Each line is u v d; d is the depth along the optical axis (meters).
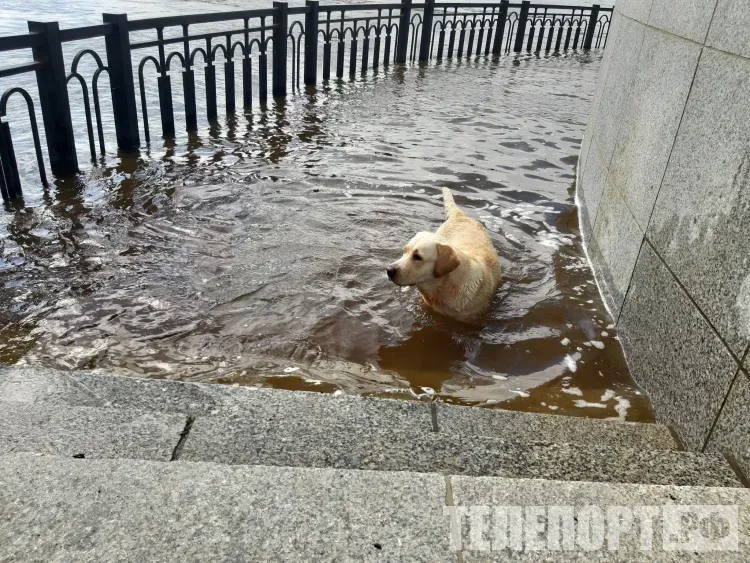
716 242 3.26
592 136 7.55
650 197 4.43
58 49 6.84
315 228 6.27
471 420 3.18
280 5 11.26
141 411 2.92
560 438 3.13
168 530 1.93
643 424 3.39
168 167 7.85
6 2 20.39
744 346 2.81
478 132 10.56
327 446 2.70
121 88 8.03
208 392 3.27
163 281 5.11
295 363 4.17
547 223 6.92
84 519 1.96
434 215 6.81
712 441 2.94
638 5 5.93
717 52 3.63
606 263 5.36
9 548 1.85
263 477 2.16
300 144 9.19
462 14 17.78
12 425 2.77
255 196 7.04
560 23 21.22
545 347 4.52
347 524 1.98
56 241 5.69
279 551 1.88
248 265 5.44
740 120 3.20
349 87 13.46
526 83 15.38
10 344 4.19
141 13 19.59
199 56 15.45
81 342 4.25
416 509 2.06
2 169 6.34
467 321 4.82
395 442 2.73
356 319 4.74
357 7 13.78
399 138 9.84
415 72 15.84
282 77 11.91
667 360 3.67
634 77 5.60
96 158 8.02
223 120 10.30
